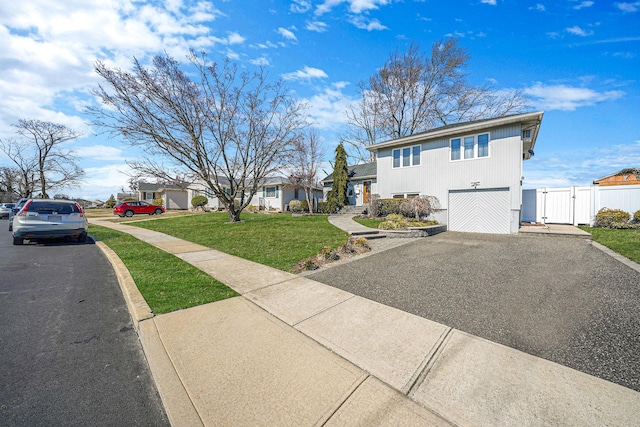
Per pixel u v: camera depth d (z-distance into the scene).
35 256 7.44
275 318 3.61
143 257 6.99
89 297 4.48
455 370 2.48
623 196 11.51
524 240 9.55
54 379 2.43
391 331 3.24
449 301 4.14
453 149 13.53
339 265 6.31
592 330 3.19
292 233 10.76
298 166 23.06
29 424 1.92
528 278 5.19
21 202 14.44
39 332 3.31
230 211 15.59
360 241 8.27
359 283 5.04
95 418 2.00
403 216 14.09
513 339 3.02
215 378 2.39
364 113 27.73
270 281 5.15
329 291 4.62
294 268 6.04
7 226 16.66
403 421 1.92
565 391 2.18
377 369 2.52
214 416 1.98
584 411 1.96
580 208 12.34
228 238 10.13
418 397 2.15
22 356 2.79
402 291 4.61
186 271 5.67
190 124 14.05
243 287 4.80
